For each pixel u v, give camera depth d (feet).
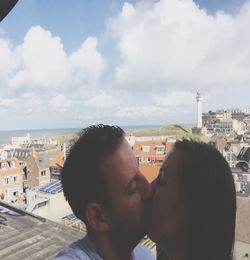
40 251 13.58
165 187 3.16
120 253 3.26
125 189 3.10
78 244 3.38
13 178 91.09
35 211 36.99
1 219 17.10
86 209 3.18
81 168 3.13
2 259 13.07
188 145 3.20
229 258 3.10
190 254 3.03
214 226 2.99
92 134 3.18
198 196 2.99
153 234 3.22
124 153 3.14
